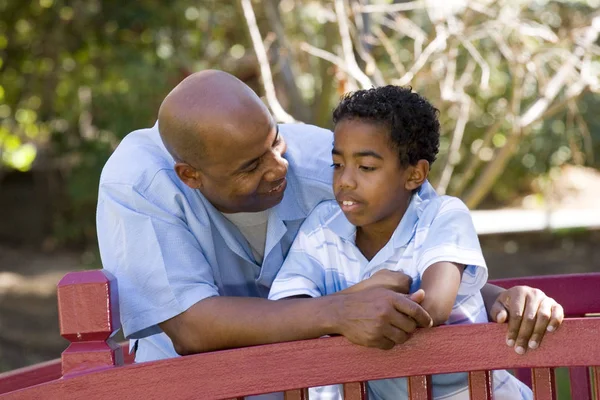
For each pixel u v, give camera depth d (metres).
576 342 2.17
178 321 2.46
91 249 14.22
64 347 9.56
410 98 2.53
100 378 2.31
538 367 2.19
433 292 2.32
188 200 2.64
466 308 2.50
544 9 6.93
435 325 2.31
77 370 2.36
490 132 5.45
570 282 3.19
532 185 13.98
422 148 2.53
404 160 2.49
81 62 10.33
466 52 6.65
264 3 6.16
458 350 2.21
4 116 11.73
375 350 2.23
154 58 9.45
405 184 2.54
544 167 11.89
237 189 2.51
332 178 2.75
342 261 2.65
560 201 13.87
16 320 10.48
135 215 2.55
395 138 2.45
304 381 2.26
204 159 2.46
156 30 9.53
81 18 9.99
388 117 2.45
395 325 2.20
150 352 2.88
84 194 11.68
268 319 2.32
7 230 15.22
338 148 2.50
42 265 13.59
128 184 2.60
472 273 2.48
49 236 15.05
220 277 2.77
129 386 2.30
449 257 2.40
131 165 2.66
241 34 8.53
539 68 5.17
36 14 10.34
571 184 14.32
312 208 2.82
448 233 2.46
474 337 2.21
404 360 2.23
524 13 6.38
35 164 14.92
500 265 11.52
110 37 9.89
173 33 9.55
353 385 2.27
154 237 2.52
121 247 2.56
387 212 2.50
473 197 5.39
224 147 2.42
